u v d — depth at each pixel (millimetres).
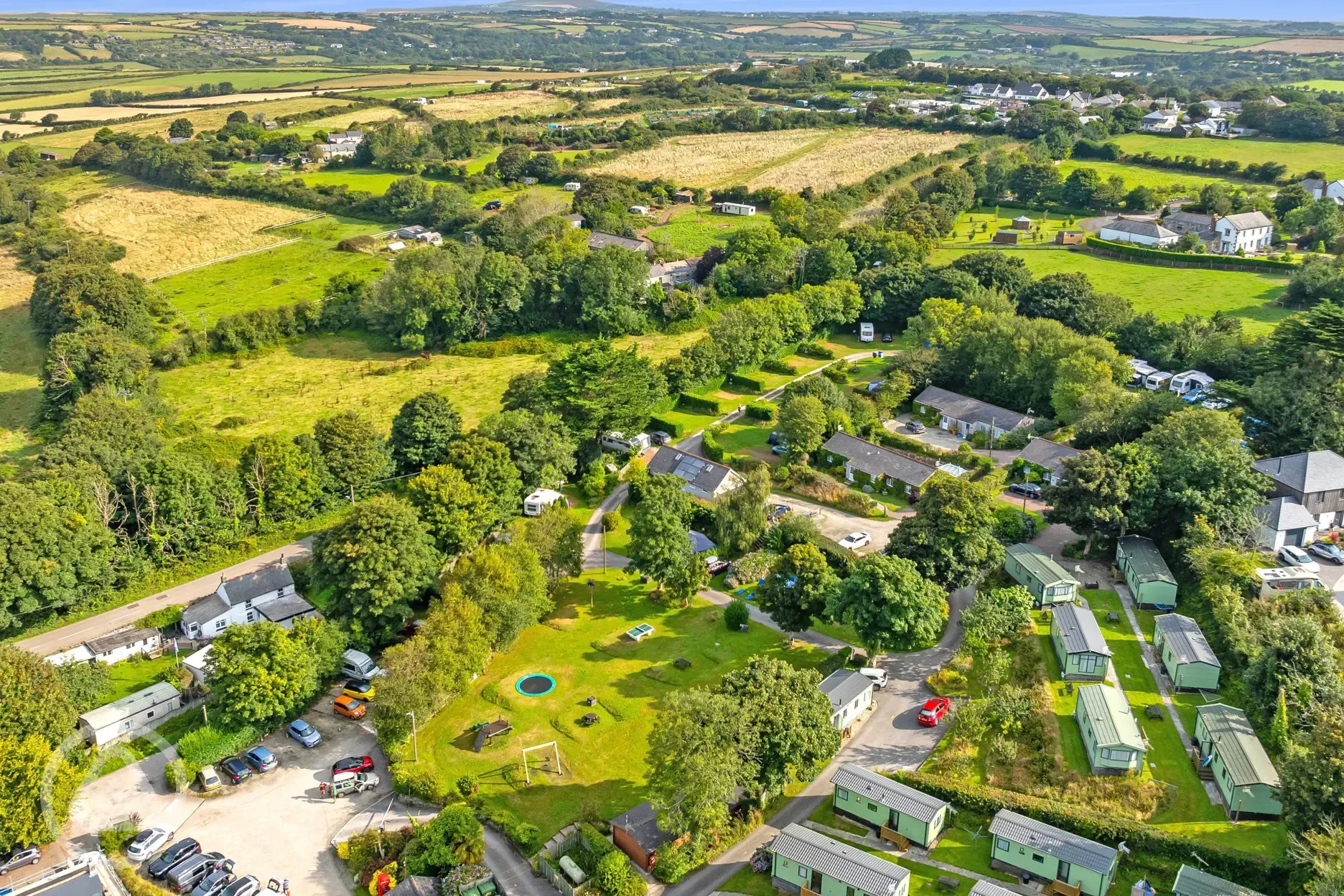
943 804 84750
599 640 114938
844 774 88312
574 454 158000
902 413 179250
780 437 161625
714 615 119875
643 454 164750
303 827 88250
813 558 111812
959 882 80250
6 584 111312
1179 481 122125
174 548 130000
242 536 135500
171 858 82812
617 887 78688
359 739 100125
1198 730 93438
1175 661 101875
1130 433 141750
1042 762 92125
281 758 97375
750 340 191875
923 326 193250
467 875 79812
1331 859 71000
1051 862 78875
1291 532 125000
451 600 105812
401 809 90250
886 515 140750
